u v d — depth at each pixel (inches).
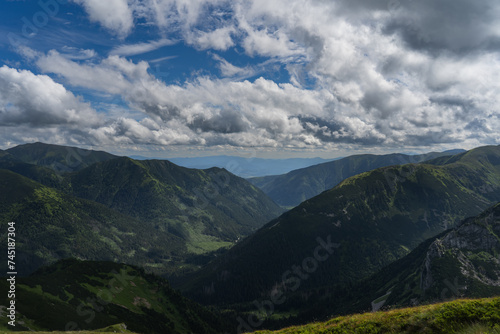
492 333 533.6
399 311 828.0
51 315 3966.5
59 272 5713.6
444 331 627.5
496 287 5344.5
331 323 964.6
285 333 1011.3
